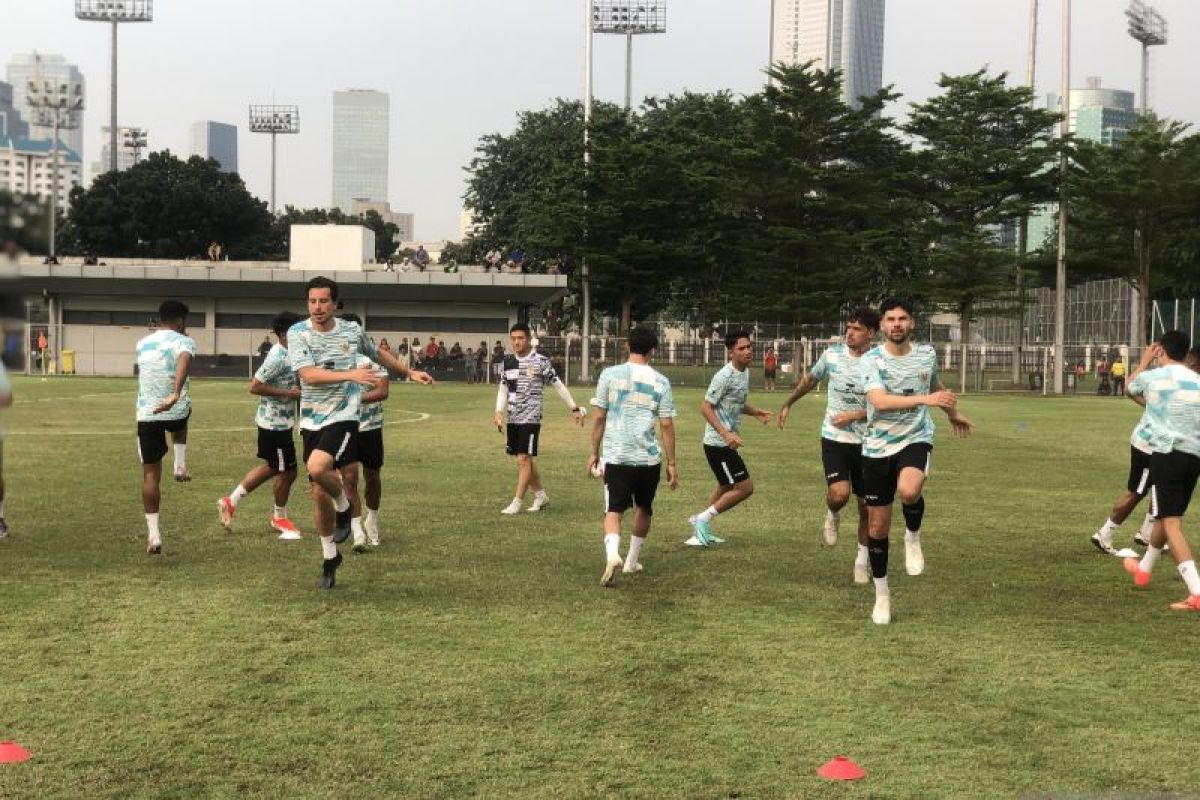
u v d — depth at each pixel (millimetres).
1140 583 7758
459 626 6586
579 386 44531
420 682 5457
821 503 12312
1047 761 4473
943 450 19000
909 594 7680
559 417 25781
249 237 73938
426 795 4062
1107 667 5871
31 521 10258
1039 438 21641
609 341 51500
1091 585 8070
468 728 4801
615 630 6539
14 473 13812
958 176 49438
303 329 7590
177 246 68250
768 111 48844
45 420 22562
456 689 5352
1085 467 16281
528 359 11180
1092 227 50219
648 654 6020
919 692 5391
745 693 5344
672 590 7695
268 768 4309
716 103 54375
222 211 69625
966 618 6969
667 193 49438
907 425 6793
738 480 9453
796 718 4984
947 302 50062
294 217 86562
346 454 7598
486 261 63344
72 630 6371
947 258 47906
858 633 6539
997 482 14469
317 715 4945
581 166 49719
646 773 4305
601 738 4695
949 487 13938
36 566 8234
